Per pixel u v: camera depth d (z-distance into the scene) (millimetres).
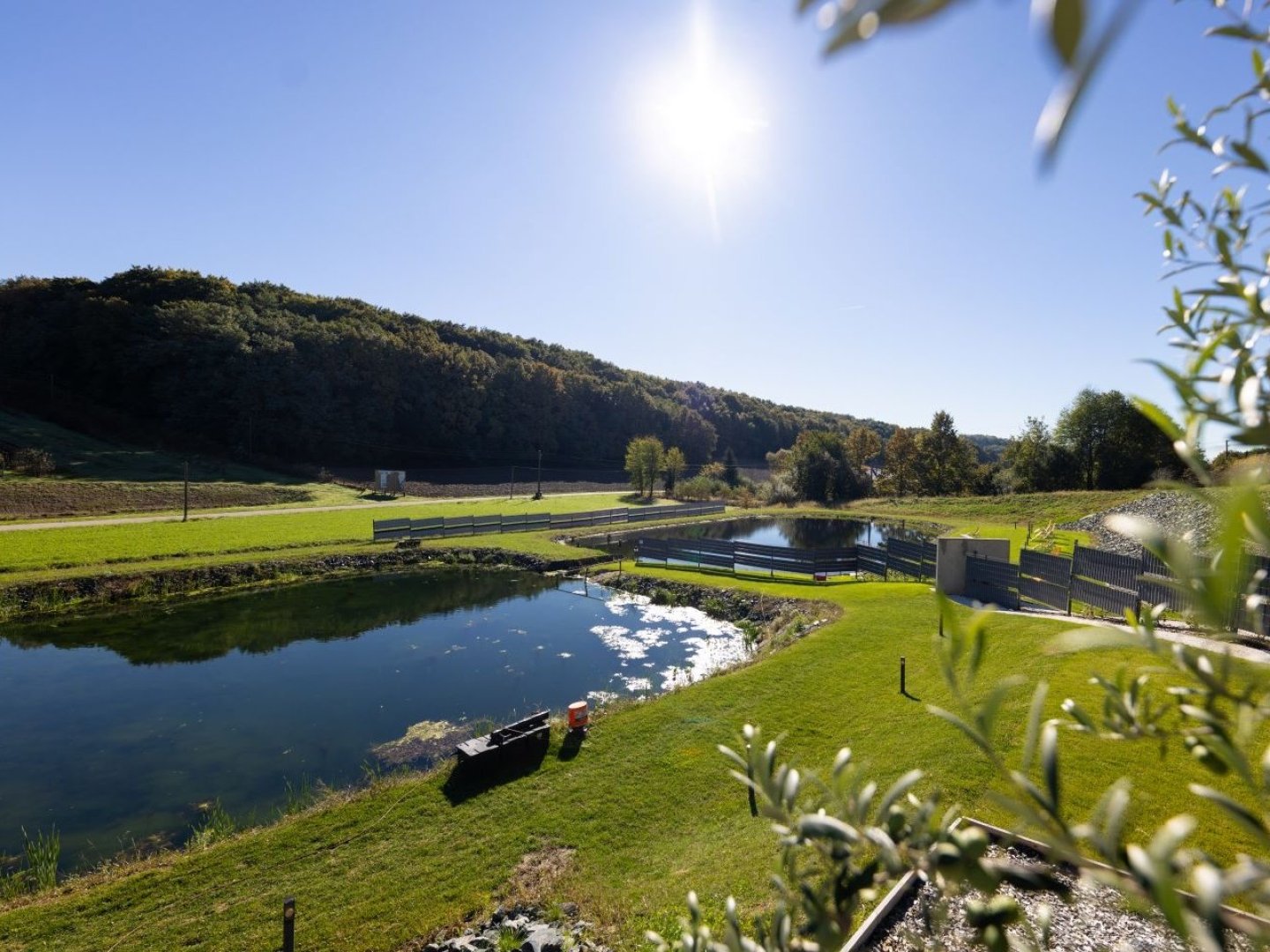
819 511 51062
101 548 23625
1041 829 730
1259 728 6734
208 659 16078
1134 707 894
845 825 938
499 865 7488
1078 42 230
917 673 12289
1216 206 1096
